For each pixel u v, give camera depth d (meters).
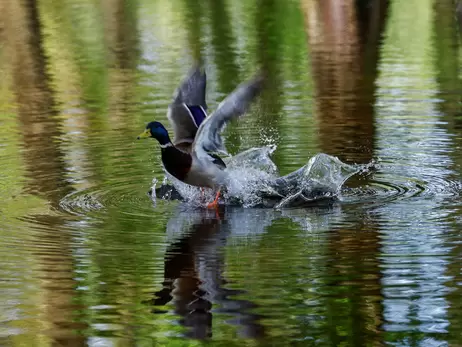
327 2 29.02
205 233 11.08
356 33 25.45
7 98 19.16
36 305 8.92
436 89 18.97
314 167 13.51
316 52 23.28
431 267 9.66
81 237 10.89
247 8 29.45
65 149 15.14
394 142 15.12
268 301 8.91
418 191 12.68
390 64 21.62
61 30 26.78
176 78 20.50
